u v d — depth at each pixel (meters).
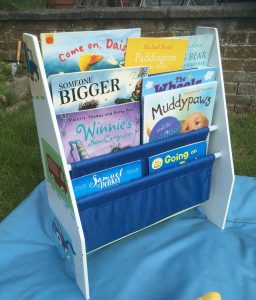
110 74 1.05
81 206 1.09
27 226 1.44
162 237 1.41
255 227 1.46
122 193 1.17
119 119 1.13
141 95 1.14
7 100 2.73
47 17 2.75
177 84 1.20
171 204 1.35
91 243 1.19
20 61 3.04
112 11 2.56
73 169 1.05
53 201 1.23
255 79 2.49
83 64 1.07
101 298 1.15
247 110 2.61
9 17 2.86
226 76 2.54
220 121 1.32
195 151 1.32
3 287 1.17
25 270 1.25
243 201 1.61
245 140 2.20
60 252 1.31
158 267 1.26
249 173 1.90
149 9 2.48
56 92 0.98
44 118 1.03
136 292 1.17
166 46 1.17
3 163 2.02
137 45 1.12
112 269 1.25
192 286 1.17
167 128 1.23
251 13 2.30
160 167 1.26
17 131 2.33
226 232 1.44
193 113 1.27
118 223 1.22
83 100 1.04
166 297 1.15
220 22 2.39
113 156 1.12
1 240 1.37
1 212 1.67
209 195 1.45
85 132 1.08
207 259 1.29
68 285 1.20
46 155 1.14
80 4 3.77
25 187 1.82
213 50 1.27
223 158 1.36
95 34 1.05
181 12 2.42
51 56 1.01
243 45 2.42
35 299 1.13
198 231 1.43
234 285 1.18
